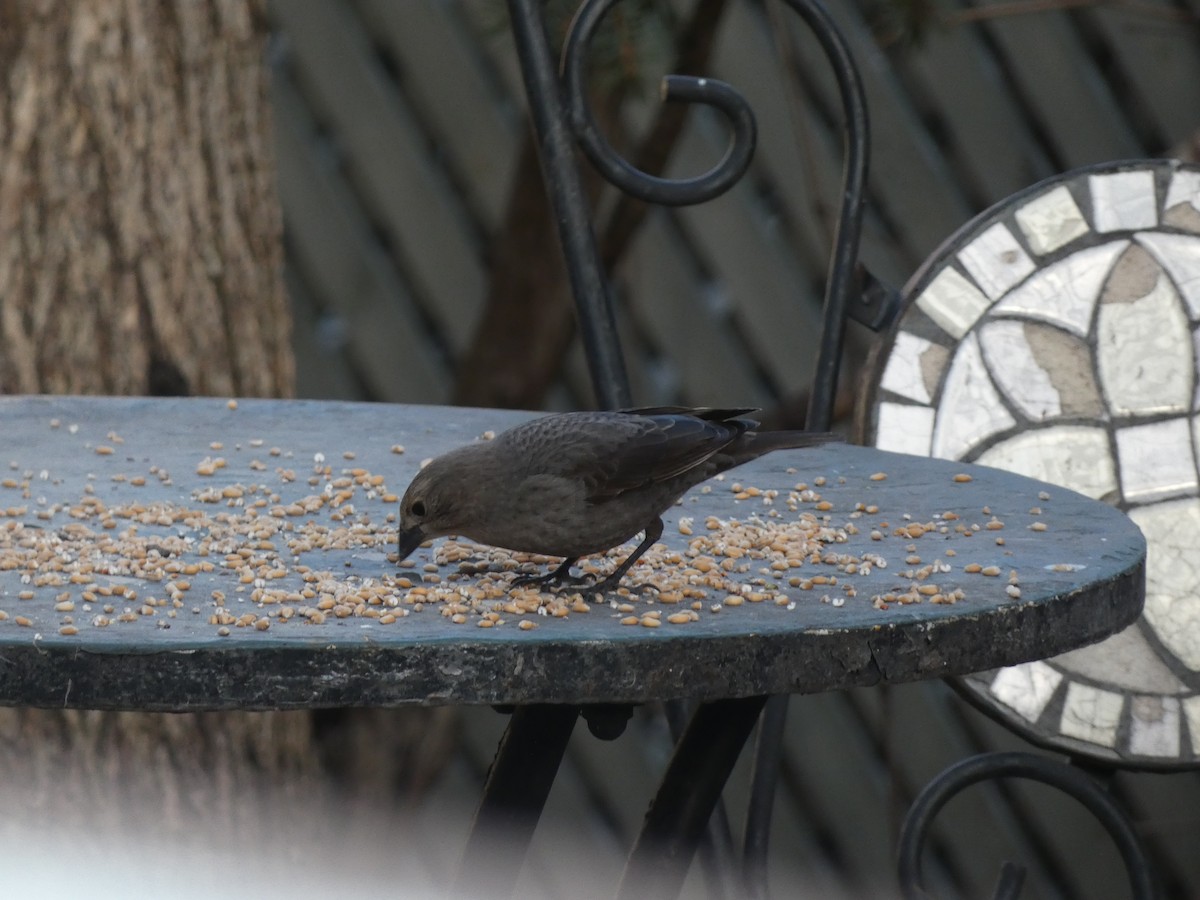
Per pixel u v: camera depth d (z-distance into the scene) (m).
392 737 10.87
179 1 8.84
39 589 4.61
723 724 4.96
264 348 9.30
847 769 11.77
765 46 11.77
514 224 10.61
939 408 7.02
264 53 9.37
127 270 8.73
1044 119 11.86
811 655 4.17
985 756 6.77
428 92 11.77
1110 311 6.96
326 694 3.97
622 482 4.97
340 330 12.08
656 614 4.36
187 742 8.80
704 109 11.82
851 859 11.81
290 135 11.73
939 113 11.87
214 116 9.02
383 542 5.44
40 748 8.42
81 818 8.41
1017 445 6.95
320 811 9.65
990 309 7.04
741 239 11.84
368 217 11.98
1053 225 7.05
